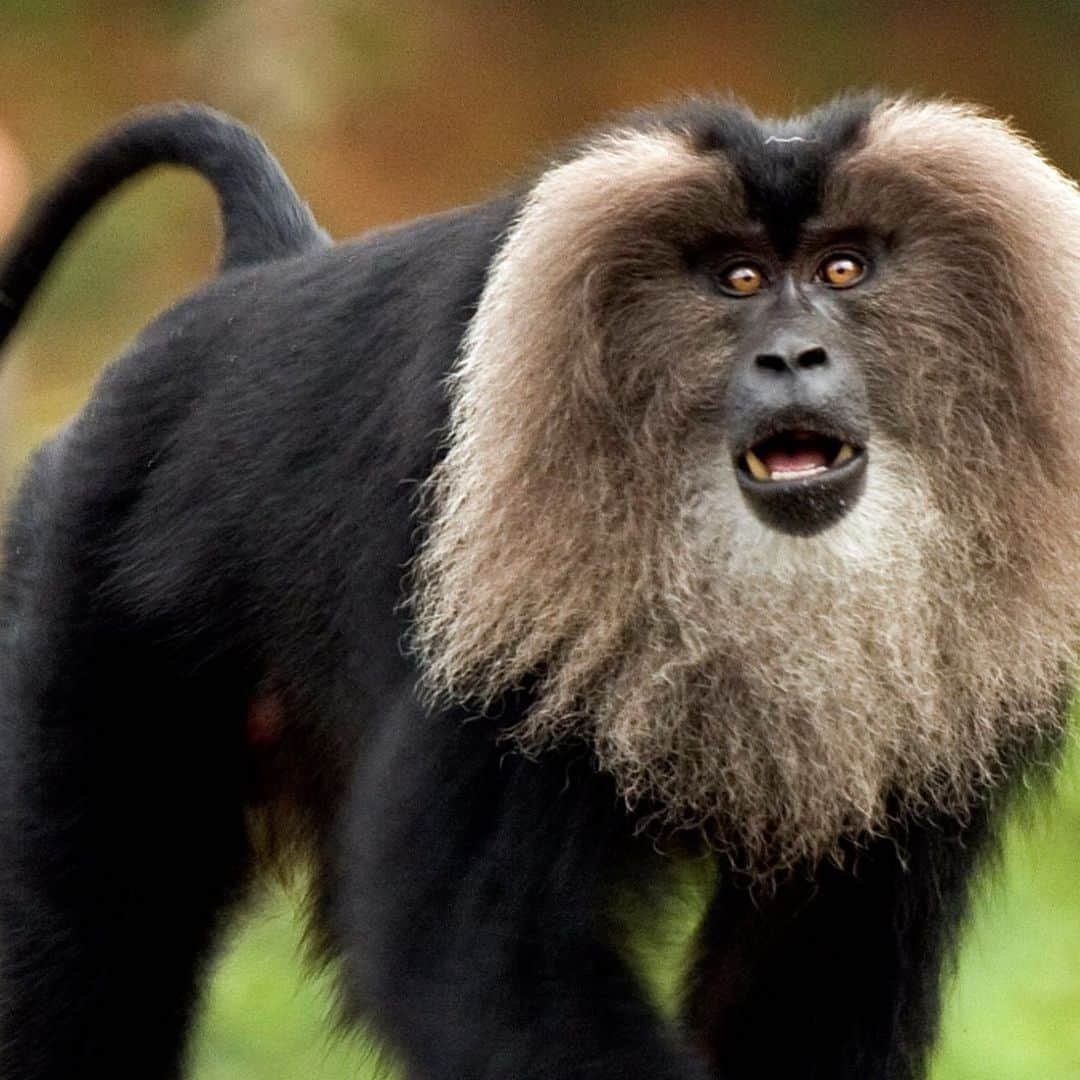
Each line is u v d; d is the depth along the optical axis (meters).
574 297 10.80
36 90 40.41
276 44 38.25
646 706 10.66
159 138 15.08
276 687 12.48
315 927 13.48
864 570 10.76
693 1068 10.67
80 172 15.51
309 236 14.38
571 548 10.70
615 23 42.53
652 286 10.97
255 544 12.09
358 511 11.48
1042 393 10.97
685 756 10.77
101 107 40.12
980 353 10.99
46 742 13.08
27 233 15.82
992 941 19.00
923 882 11.52
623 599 10.71
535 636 10.62
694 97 11.94
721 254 11.04
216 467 12.31
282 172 14.83
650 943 11.04
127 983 13.20
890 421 10.97
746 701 10.77
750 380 10.66
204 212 36.19
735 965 12.15
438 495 10.89
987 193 10.99
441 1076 10.51
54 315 34.69
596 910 10.73
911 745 11.00
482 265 11.22
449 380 11.03
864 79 42.22
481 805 10.66
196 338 12.82
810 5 42.75
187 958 13.41
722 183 10.92
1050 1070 17.72
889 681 10.86
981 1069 17.70
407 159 39.25
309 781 12.95
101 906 13.13
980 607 11.01
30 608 13.23
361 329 11.88
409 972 10.65
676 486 10.83
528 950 10.57
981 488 10.98
